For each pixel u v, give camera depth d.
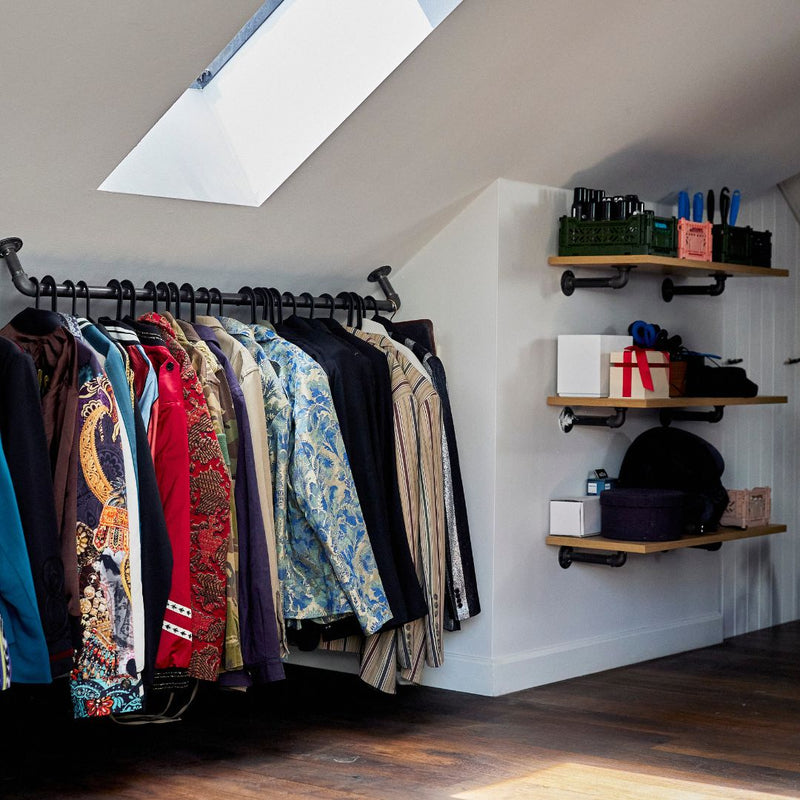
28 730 3.40
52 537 2.69
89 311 3.43
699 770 3.05
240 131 3.38
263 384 3.36
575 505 4.03
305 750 3.21
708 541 4.18
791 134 4.46
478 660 3.87
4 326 3.20
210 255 3.53
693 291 4.56
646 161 4.20
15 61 2.60
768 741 3.33
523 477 3.98
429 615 3.63
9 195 2.96
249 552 3.14
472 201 3.93
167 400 3.00
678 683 4.05
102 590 2.78
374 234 3.83
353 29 3.18
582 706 3.71
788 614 5.30
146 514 2.88
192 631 2.98
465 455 3.94
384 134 3.36
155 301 3.36
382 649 3.62
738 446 4.97
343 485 3.36
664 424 4.57
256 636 3.13
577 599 4.18
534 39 3.23
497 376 3.88
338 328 3.74
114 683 2.78
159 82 2.82
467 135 3.54
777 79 3.97
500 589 3.89
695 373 4.33
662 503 3.97
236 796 2.82
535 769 3.05
